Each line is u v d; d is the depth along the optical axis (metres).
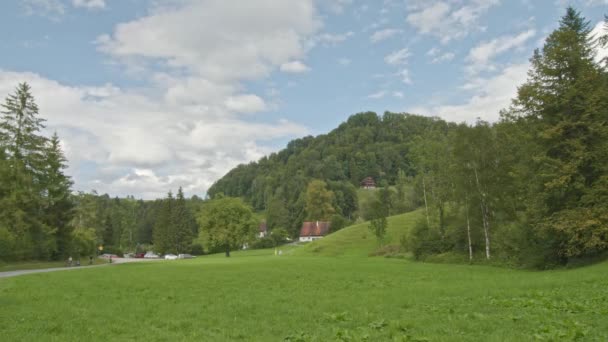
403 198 122.81
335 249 83.12
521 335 10.44
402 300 18.53
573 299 16.64
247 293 23.31
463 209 54.41
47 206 70.06
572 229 34.88
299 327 13.30
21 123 64.50
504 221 51.44
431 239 57.56
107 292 24.39
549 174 36.31
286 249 121.94
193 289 25.70
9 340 11.97
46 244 66.75
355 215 162.12
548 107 38.06
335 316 14.70
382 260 57.72
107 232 138.62
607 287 19.89
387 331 11.75
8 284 29.02
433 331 11.59
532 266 39.25
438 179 60.16
